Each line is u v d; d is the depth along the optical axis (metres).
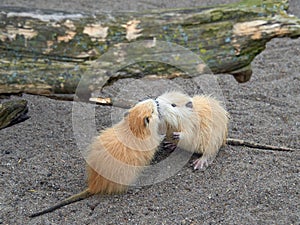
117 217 3.12
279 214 3.12
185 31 3.37
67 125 3.66
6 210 3.14
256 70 4.24
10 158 3.42
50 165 3.39
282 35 3.40
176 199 3.20
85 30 3.32
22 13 3.30
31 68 3.33
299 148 3.50
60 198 3.21
